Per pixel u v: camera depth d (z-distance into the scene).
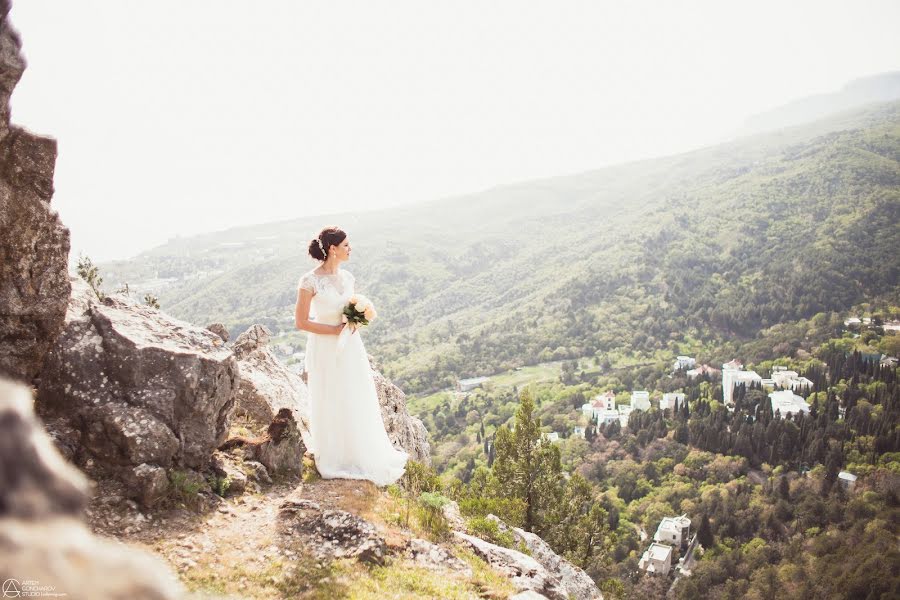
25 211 6.33
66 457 6.25
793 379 141.62
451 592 6.10
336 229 7.77
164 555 5.60
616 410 141.25
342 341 7.89
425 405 164.25
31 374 6.61
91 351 6.75
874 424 104.94
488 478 22.94
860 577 60.97
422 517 7.86
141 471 6.17
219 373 7.02
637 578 73.69
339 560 6.13
